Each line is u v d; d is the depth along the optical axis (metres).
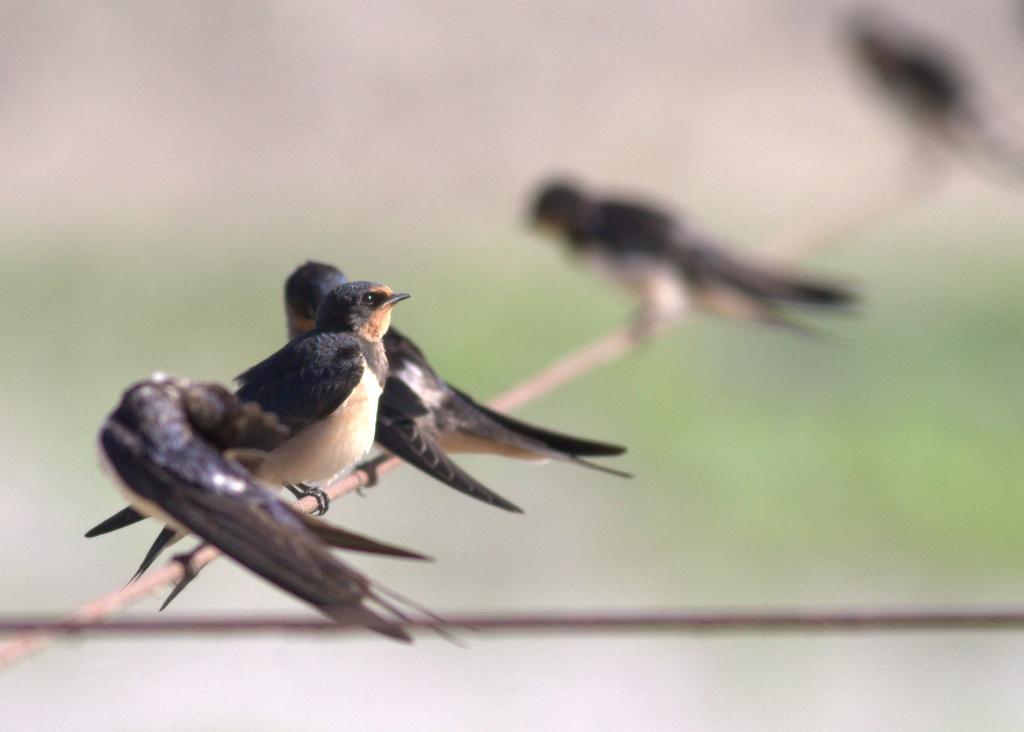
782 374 19.55
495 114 28.61
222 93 28.20
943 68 16.45
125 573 15.24
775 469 18.00
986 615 3.49
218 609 15.04
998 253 23.47
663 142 28.25
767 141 28.08
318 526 4.08
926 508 17.38
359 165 27.48
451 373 21.06
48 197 25.98
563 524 16.72
